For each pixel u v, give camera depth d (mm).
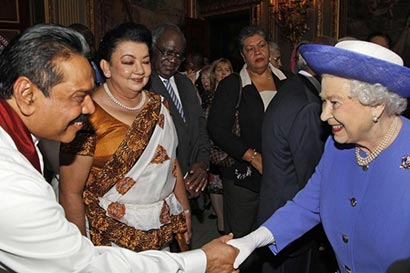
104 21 10094
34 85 1264
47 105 1290
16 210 1155
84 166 1941
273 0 9164
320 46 1419
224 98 3174
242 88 3201
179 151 3014
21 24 9547
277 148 2396
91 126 1954
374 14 7660
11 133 1291
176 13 11148
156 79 2943
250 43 3230
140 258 1392
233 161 3268
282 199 2434
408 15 7180
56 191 2305
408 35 7203
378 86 1403
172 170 2176
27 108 1287
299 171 2350
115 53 2006
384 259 1521
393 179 1479
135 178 2027
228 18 10648
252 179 3195
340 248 1670
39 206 1182
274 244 1923
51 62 1258
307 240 2537
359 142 1528
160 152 2078
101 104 2020
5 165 1191
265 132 2449
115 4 10250
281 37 9094
